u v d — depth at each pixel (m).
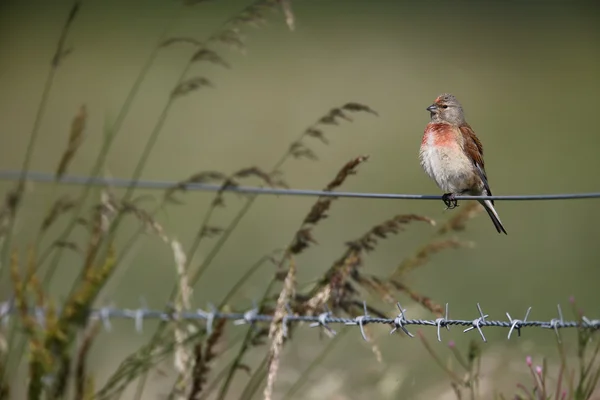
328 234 14.96
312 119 22.28
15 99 23.83
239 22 7.58
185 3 8.01
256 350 9.73
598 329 6.59
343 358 9.19
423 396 8.22
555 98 23.80
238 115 22.73
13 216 7.70
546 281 12.80
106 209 7.42
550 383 7.79
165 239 7.34
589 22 30.23
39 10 31.47
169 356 7.82
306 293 7.52
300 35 29.33
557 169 18.48
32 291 7.35
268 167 18.89
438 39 28.81
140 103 23.66
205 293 12.69
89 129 21.23
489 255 13.95
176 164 19.14
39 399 7.09
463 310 11.79
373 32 29.72
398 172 18.23
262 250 14.66
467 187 8.70
